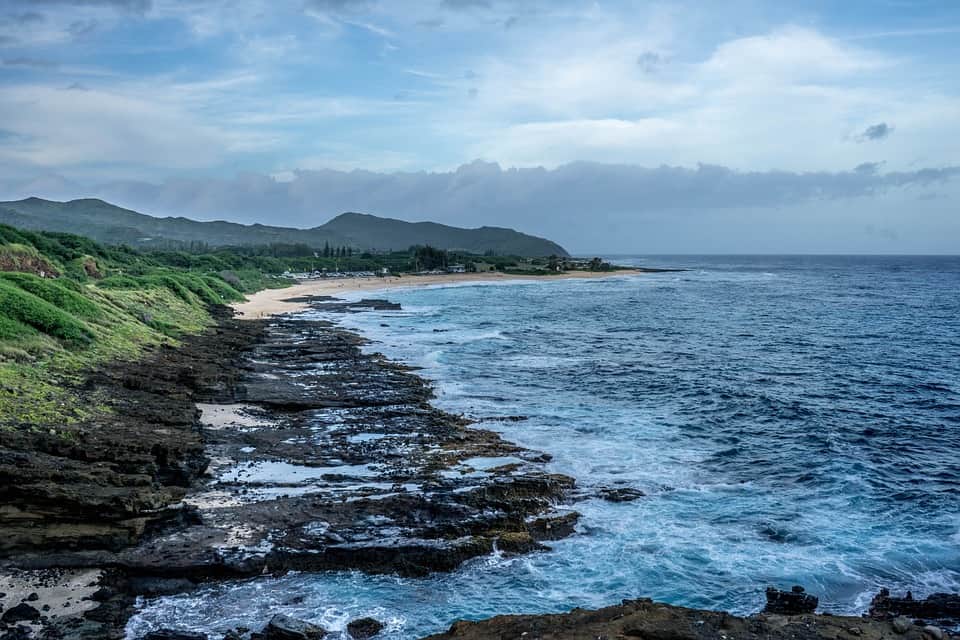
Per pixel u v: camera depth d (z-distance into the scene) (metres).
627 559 18.02
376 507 19.50
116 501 17.45
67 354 32.06
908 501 22.00
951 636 13.71
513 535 18.72
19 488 17.20
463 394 37.47
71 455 20.78
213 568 16.64
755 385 40.50
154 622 14.74
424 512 19.28
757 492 22.80
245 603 15.66
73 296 41.25
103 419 25.02
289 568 17.08
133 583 16.12
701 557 18.14
